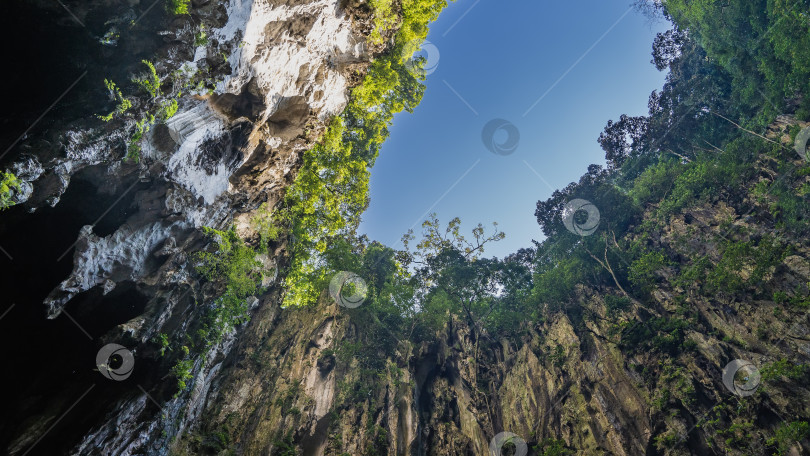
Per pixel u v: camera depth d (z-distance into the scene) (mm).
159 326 13336
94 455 12242
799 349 26828
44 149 9031
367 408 31234
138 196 12422
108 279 11656
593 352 34875
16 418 10938
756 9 40344
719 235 37656
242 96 15547
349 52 19656
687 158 53094
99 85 9773
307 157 23625
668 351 31453
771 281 31344
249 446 26188
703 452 26047
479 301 43250
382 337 37969
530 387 35812
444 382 35312
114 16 9656
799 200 32938
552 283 42844
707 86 52719
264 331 34375
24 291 10680
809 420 23844
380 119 28234
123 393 13141
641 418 28609
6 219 9898
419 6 21188
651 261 39031
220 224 16891
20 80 9266
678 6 46719
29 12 8859
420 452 29562
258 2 13773
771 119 40906
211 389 27000
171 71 11211
